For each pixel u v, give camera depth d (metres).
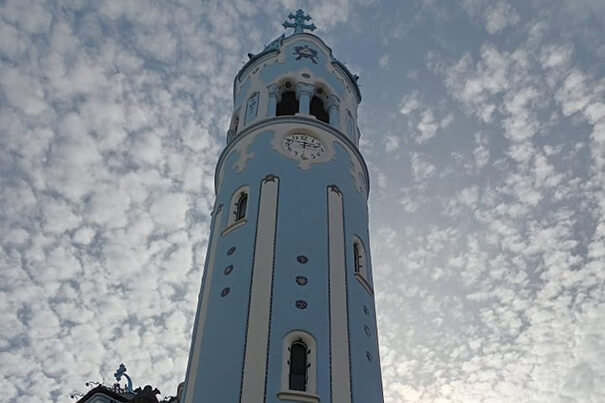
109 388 42.16
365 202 39.50
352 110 45.94
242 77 48.38
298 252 32.34
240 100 46.19
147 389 39.75
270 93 43.50
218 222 36.22
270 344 28.19
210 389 27.62
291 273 31.27
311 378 27.39
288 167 37.09
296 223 33.75
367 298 33.38
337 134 41.00
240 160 38.88
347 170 39.12
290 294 30.34
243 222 34.28
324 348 28.58
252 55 48.50
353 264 33.84
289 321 29.22
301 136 39.72
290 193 35.38
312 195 35.69
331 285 31.52
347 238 34.72
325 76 45.66
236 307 30.23
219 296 31.42
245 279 31.23
